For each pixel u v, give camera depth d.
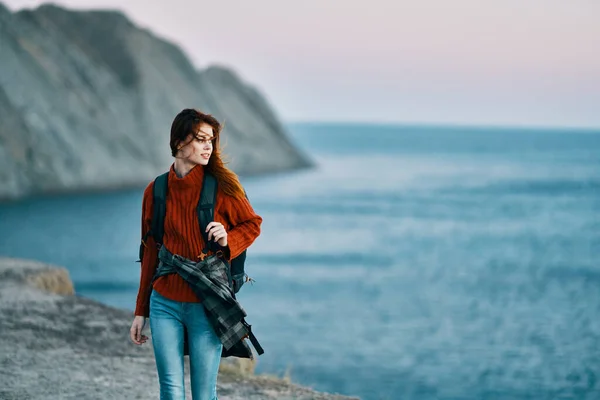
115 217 85.38
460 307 42.91
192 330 6.25
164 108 138.25
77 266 53.66
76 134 111.19
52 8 148.25
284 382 11.30
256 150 185.62
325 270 57.53
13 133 101.19
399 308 42.22
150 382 10.52
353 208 113.00
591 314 41.03
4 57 107.50
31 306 14.59
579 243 78.19
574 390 25.45
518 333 35.66
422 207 116.50
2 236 67.94
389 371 27.69
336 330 35.59
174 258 6.24
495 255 68.12
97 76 129.50
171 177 6.32
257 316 39.09
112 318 14.31
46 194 100.81
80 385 10.20
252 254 66.38
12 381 10.22
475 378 26.88
